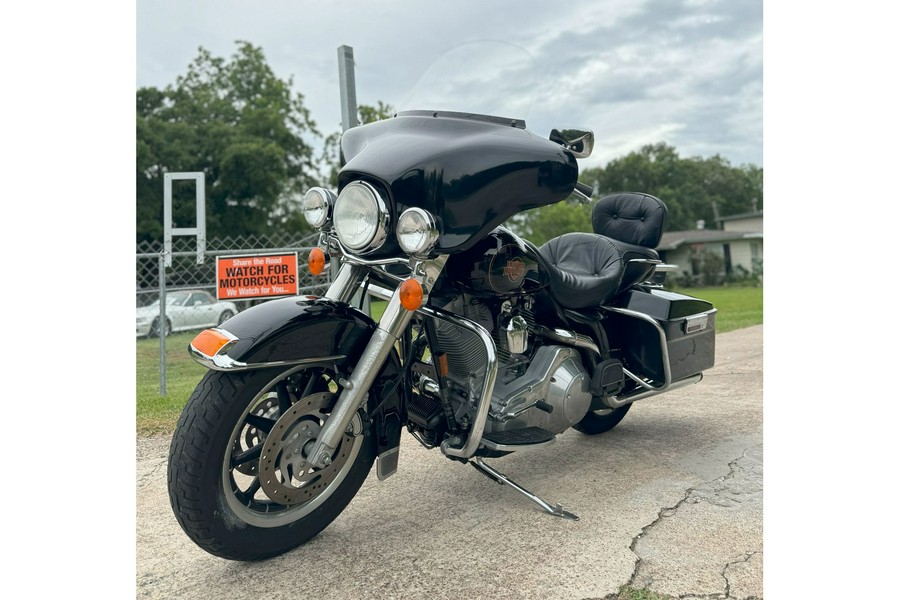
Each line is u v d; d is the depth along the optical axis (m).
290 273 5.50
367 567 2.37
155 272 12.62
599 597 2.16
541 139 2.66
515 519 2.74
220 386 2.22
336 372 2.45
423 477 3.23
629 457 3.49
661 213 3.57
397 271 2.70
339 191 2.41
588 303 3.16
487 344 2.51
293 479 2.39
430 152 2.38
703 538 2.56
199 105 32.41
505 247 2.63
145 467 3.50
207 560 2.45
